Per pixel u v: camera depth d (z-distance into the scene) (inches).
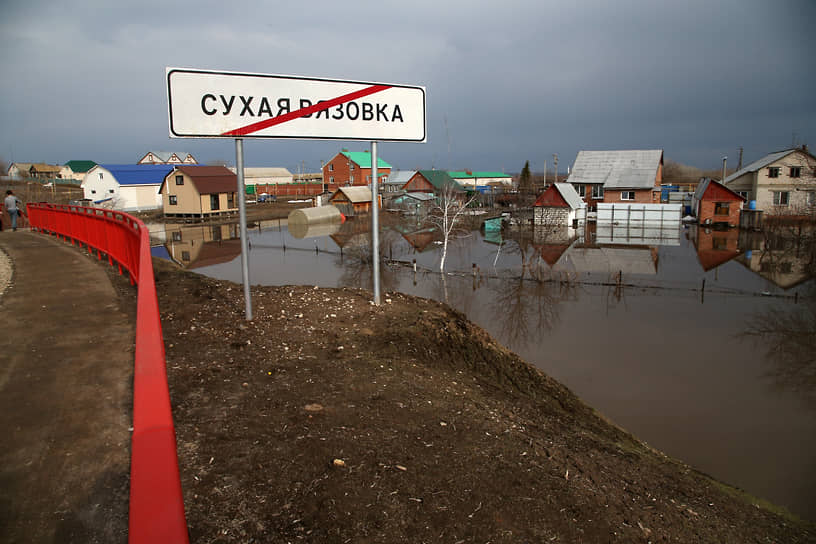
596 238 1475.1
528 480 157.8
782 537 200.1
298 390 184.2
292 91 250.2
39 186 2568.9
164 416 55.4
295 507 117.3
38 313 232.8
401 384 212.2
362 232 1546.5
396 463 146.6
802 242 1208.8
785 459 315.6
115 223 327.9
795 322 625.6
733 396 414.3
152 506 44.0
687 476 248.7
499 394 262.2
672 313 677.9
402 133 286.0
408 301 349.1
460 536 122.0
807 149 1720.0
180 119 228.2
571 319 655.1
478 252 1232.8
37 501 96.7
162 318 245.6
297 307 289.0
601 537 139.9
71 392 145.8
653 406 394.9
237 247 1229.7
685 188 2935.5
